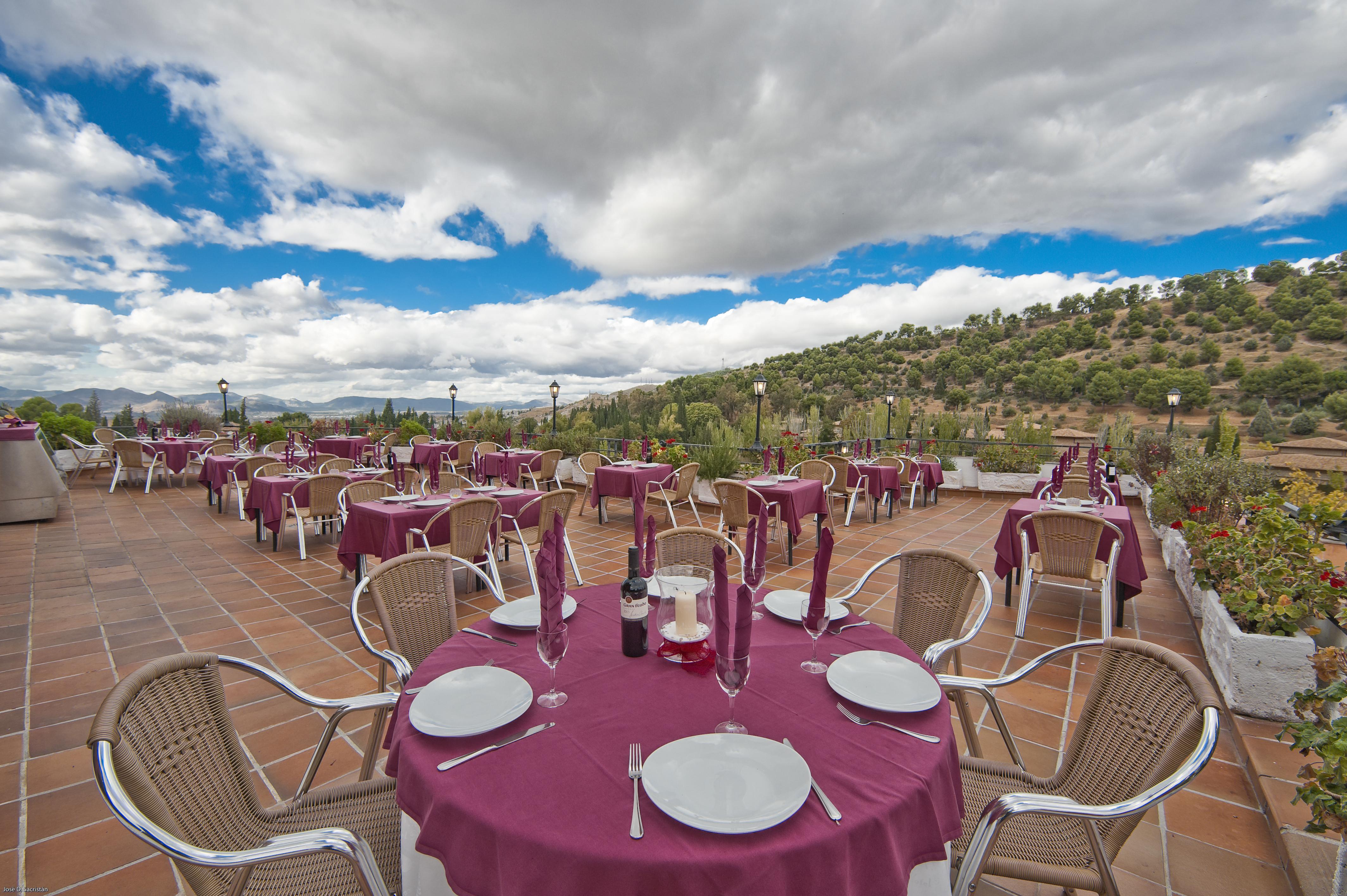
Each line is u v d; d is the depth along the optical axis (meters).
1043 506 4.02
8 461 6.09
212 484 7.23
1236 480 4.71
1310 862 1.53
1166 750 1.07
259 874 1.10
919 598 1.99
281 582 4.25
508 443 11.67
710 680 1.23
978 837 1.08
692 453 8.04
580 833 0.75
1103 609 3.20
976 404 60.22
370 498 4.34
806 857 0.73
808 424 11.71
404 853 1.04
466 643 1.45
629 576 1.37
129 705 0.94
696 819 0.75
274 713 2.42
